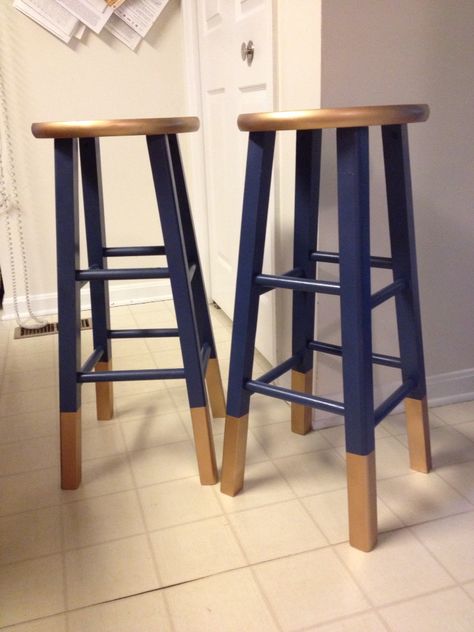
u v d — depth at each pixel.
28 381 1.74
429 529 1.08
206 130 2.10
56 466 1.30
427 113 0.96
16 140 2.09
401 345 1.19
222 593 0.94
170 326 2.13
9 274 2.22
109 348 1.45
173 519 1.12
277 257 1.48
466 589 0.94
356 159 0.89
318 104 1.20
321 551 1.03
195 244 1.35
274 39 1.33
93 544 1.06
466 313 1.49
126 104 2.17
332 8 1.14
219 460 1.32
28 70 2.03
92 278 1.14
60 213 1.11
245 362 1.11
